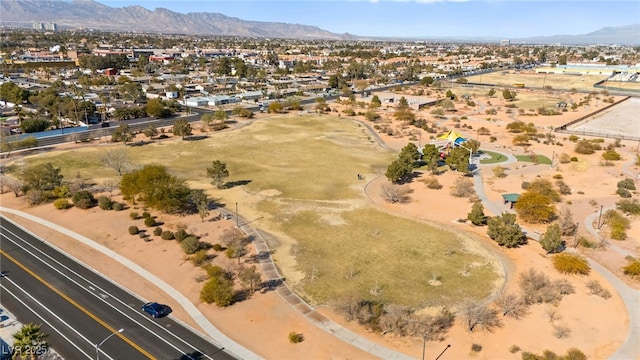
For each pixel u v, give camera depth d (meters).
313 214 75.56
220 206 78.38
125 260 60.09
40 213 74.88
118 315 48.59
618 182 91.69
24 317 48.12
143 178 74.25
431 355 42.59
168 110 155.38
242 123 148.62
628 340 44.78
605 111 183.25
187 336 45.41
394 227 71.00
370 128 145.50
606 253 62.69
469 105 191.25
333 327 46.53
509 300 49.19
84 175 93.19
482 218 71.00
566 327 46.69
